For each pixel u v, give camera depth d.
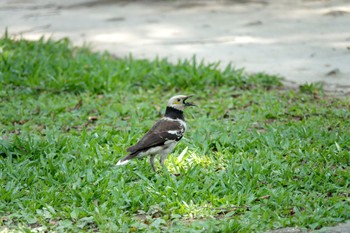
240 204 10.77
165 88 16.80
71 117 14.64
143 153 11.48
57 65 17.73
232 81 17.06
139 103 15.68
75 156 12.58
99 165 12.13
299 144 12.87
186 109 15.18
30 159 12.54
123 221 10.22
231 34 21.73
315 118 14.31
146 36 21.78
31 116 14.74
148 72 17.67
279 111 14.80
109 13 25.33
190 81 16.95
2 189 11.16
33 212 10.64
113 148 12.89
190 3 26.73
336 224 10.04
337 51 19.52
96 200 10.98
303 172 11.73
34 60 17.75
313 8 25.16
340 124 13.93
